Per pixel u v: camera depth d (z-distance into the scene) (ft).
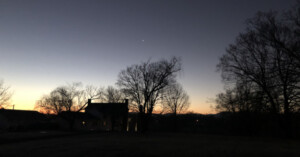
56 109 177.99
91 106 219.00
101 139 98.78
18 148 70.03
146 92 152.15
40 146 73.56
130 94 153.69
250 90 106.73
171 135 140.67
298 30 85.66
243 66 107.86
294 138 106.22
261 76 99.81
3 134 130.82
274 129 137.18
